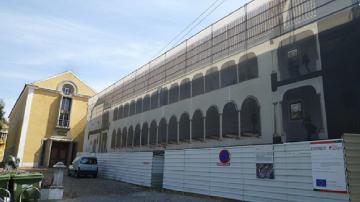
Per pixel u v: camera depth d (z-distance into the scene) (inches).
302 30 524.4
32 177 478.0
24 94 1691.7
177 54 881.5
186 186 645.9
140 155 850.8
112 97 1314.0
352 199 351.9
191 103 778.8
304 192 413.7
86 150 1509.6
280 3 574.2
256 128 575.5
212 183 581.0
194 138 744.3
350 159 363.3
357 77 431.8
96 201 507.2
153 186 774.5
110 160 1044.5
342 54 456.8
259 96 581.6
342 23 465.1
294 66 526.6
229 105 651.5
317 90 482.3
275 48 567.2
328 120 458.9
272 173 466.9
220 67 697.6
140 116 1042.7
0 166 1428.4
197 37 798.5
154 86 983.6
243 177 518.3
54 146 1611.7
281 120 530.6
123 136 1147.9
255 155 501.4
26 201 474.9
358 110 422.6
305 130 489.4
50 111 1614.2
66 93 1674.5
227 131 644.7
